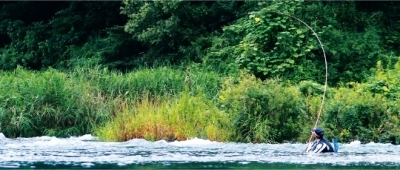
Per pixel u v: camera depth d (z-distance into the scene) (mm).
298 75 28672
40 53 37000
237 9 33875
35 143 20953
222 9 33562
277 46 29609
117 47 34875
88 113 25562
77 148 18844
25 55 36812
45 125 25375
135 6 32844
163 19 32656
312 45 29422
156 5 31609
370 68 29906
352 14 32375
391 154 17781
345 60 30297
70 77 28328
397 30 33219
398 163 15242
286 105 22719
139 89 27078
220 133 22109
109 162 14945
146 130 22125
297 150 18812
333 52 29531
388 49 32000
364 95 24031
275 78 27125
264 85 23781
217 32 33062
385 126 22797
